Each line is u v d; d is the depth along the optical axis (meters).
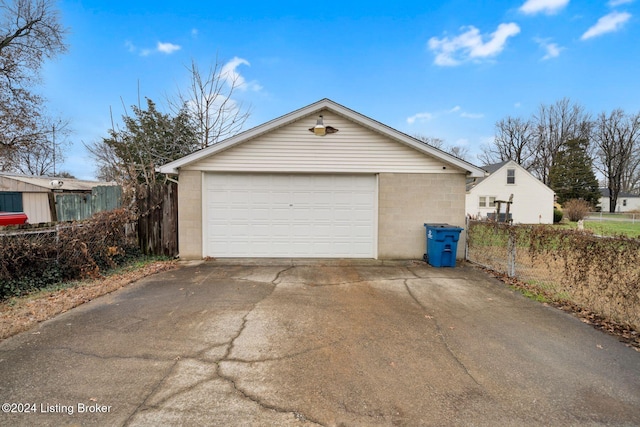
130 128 13.50
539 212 24.66
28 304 4.35
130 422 2.07
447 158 7.39
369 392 2.45
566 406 2.29
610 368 2.82
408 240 7.64
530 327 3.74
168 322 3.80
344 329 3.64
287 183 7.64
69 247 5.62
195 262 7.27
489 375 2.71
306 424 2.08
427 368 2.82
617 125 37.53
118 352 3.04
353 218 7.71
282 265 7.01
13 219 7.73
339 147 7.49
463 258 7.65
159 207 7.70
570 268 4.61
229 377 2.62
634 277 3.62
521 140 40.62
